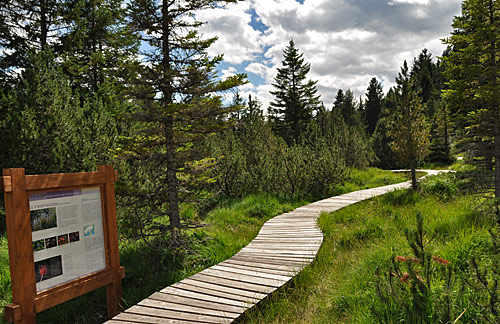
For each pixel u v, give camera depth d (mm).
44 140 8820
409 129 15164
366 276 4492
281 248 6949
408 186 16828
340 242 7312
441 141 37312
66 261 4113
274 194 13766
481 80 9633
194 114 6547
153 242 6973
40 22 15703
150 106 6207
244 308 4160
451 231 6020
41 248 3848
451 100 10609
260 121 20203
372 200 12953
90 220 4457
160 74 6473
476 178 10766
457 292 3221
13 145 8875
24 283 3617
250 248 7043
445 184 13008
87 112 12078
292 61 44875
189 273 5844
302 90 45625
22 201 3645
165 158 6836
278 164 15250
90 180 4426
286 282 4969
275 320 4074
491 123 9766
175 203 6832
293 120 46156
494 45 9477
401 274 3617
